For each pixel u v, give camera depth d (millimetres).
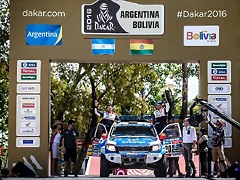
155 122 36000
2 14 47156
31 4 30625
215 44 30578
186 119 29672
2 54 47375
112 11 30578
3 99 50719
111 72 53781
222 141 28891
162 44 30516
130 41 30578
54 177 29781
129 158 28578
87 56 30516
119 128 31062
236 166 28250
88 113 55250
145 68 53969
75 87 54688
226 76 30547
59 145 32938
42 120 30422
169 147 31031
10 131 30359
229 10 30625
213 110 28547
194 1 30688
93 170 37906
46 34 30578
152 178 28609
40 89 30469
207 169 29750
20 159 30234
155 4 30609
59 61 31062
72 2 30625
